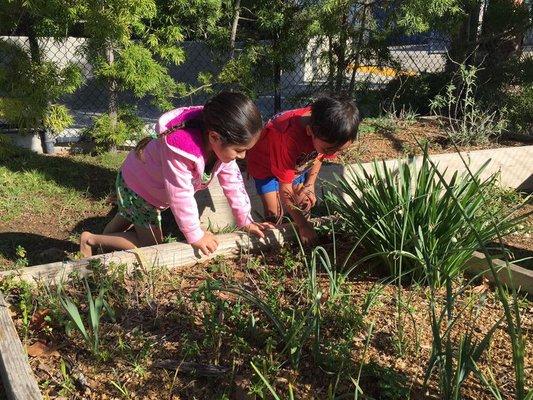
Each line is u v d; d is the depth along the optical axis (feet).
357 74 26.63
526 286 9.33
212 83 23.71
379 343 7.84
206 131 9.12
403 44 27.45
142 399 6.81
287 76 26.18
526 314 8.78
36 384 6.68
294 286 9.36
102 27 18.99
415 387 6.91
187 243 10.20
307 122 10.74
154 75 20.47
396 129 22.08
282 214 11.94
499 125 20.76
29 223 14.85
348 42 24.88
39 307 8.54
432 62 28.86
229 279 9.65
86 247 10.92
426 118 23.81
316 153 11.20
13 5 18.93
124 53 19.94
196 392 6.93
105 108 27.30
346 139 9.86
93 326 7.48
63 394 6.88
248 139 8.63
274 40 24.22
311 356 7.45
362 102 26.37
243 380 6.99
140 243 11.21
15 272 9.11
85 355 7.61
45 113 20.59
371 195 10.08
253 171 12.68
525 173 18.44
